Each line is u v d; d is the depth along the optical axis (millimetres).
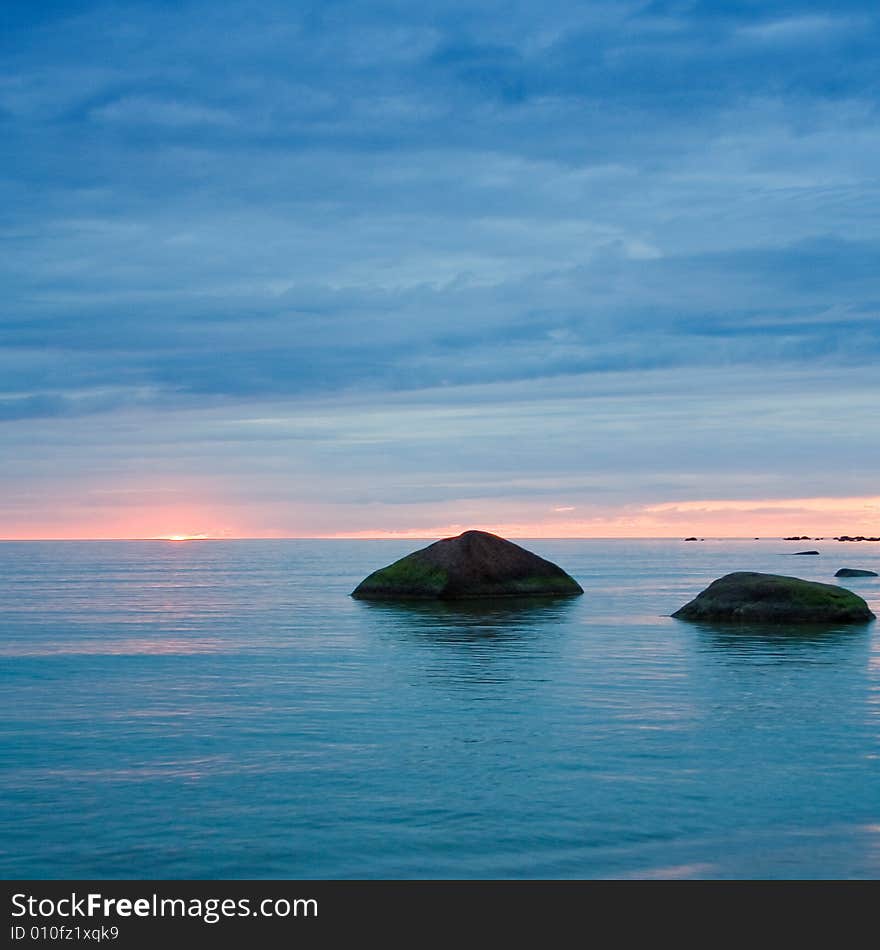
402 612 37719
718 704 18109
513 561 45094
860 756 14258
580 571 77312
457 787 12781
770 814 11727
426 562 44312
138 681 21125
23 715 17391
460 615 36031
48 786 12898
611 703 18250
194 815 11750
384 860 10508
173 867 10375
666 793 12492
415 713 17406
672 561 104625
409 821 11539
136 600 46812
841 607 31891
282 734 15773
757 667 22531
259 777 13266
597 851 10680
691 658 24062
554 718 16938
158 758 14297
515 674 21719
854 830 11242
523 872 10203
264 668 22891
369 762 14023
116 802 12234
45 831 11258
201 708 17969
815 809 11898
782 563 97500
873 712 17359
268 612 38625
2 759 14266
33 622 35094
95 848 10805
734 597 33125
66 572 82562
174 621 35062
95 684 20750
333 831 11242
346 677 21438
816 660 23609
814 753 14438
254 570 86312
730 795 12398
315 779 13156
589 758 14188
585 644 26938
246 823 11484
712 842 10891
